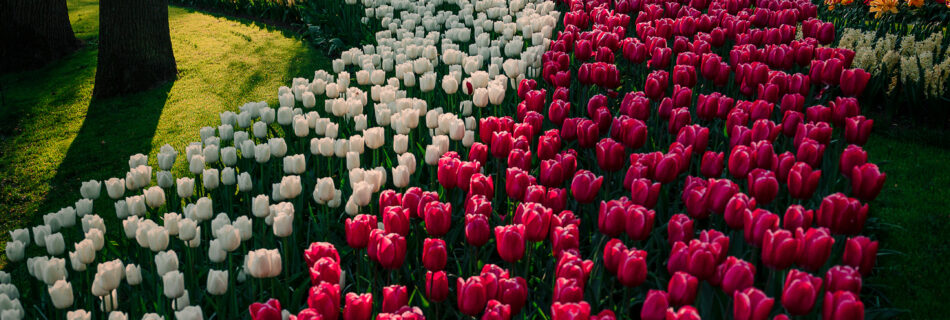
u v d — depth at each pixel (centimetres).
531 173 509
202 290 411
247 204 492
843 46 730
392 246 321
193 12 1525
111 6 951
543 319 359
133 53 968
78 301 417
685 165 421
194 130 824
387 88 608
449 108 646
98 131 855
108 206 631
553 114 511
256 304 290
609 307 341
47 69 1148
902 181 551
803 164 363
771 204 433
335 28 1089
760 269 400
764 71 544
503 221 421
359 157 513
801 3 812
